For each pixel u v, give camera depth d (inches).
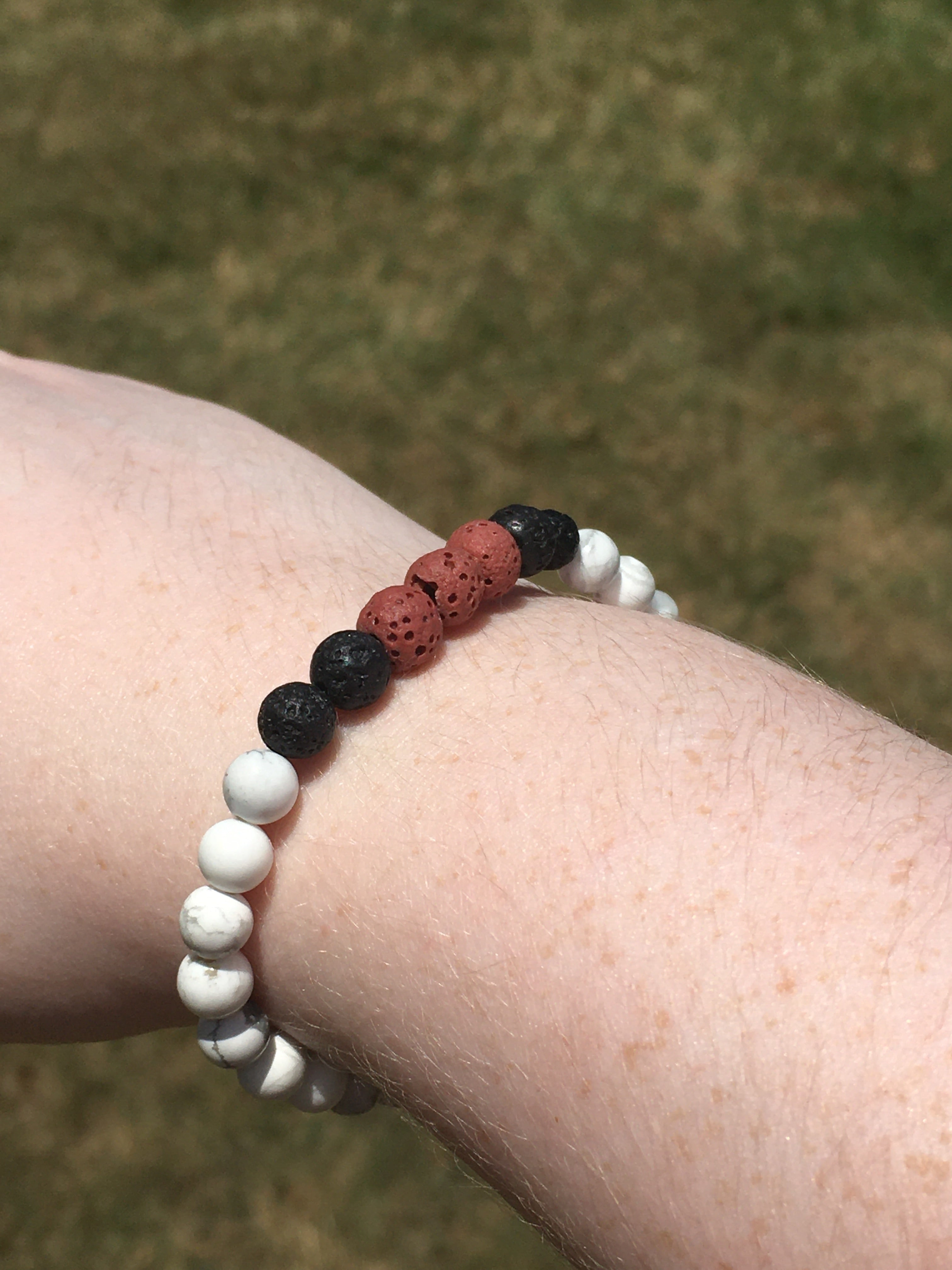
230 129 27.3
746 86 28.8
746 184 26.5
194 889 6.5
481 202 26.1
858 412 22.5
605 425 22.3
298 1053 6.8
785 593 20.2
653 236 25.5
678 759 5.9
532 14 30.4
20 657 6.9
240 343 23.4
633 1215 5.3
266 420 22.2
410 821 6.1
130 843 6.6
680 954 5.3
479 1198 15.1
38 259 24.6
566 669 6.5
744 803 5.7
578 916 5.6
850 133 27.7
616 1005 5.4
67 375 9.0
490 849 5.9
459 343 23.5
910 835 5.4
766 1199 5.0
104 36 29.2
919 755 5.9
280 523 7.7
